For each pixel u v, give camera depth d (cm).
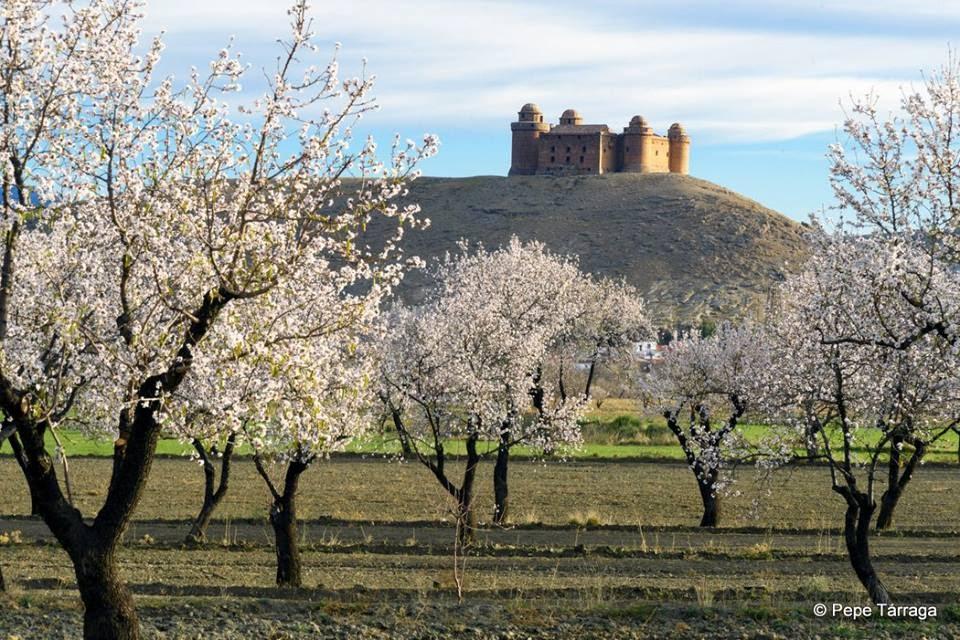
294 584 3450
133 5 2234
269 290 2148
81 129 2164
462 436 5888
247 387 2161
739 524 5553
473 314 5316
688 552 4375
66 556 4100
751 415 5106
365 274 2320
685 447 5559
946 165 3005
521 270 6225
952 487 7056
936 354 3034
